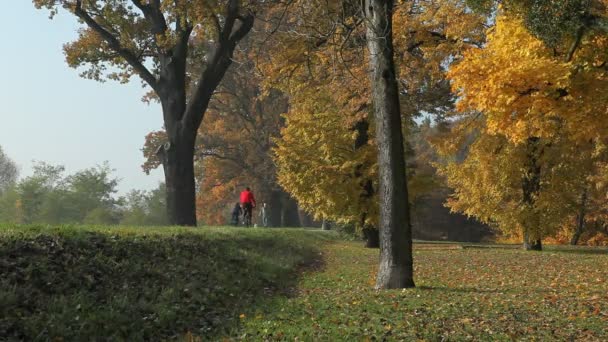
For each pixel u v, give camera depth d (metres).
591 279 15.62
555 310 10.62
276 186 61.38
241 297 11.56
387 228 13.34
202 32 27.80
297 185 30.31
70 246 10.16
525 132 15.80
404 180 13.36
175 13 26.48
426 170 63.31
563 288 13.95
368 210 29.83
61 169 65.62
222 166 63.53
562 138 26.47
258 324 8.96
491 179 28.25
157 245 12.95
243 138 61.53
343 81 24.64
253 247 18.28
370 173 29.39
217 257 14.45
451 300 11.65
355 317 9.74
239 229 23.56
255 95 58.88
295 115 31.20
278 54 24.27
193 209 27.16
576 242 45.56
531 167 28.09
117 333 7.61
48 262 9.01
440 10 23.95
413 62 25.38
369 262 21.91
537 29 13.92
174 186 26.81
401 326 8.95
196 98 27.06
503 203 29.48
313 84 26.86
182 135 27.06
